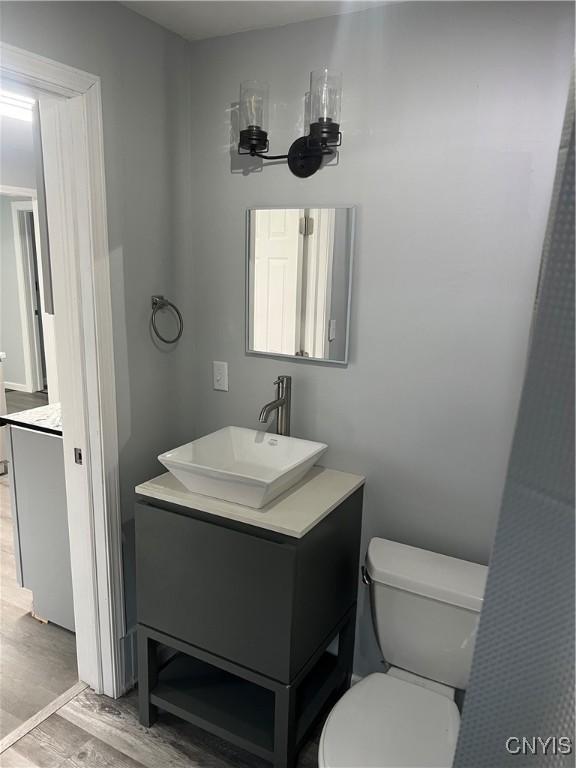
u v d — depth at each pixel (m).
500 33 1.62
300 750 1.88
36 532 2.46
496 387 1.79
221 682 2.00
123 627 2.12
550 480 0.56
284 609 1.61
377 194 1.87
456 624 1.71
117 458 2.01
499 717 0.63
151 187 2.03
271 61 1.98
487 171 1.70
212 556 1.71
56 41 1.62
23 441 2.40
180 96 2.11
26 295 6.32
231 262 2.19
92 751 1.90
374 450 2.03
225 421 2.33
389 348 1.94
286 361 2.15
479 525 1.90
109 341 1.91
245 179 2.10
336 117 1.81
